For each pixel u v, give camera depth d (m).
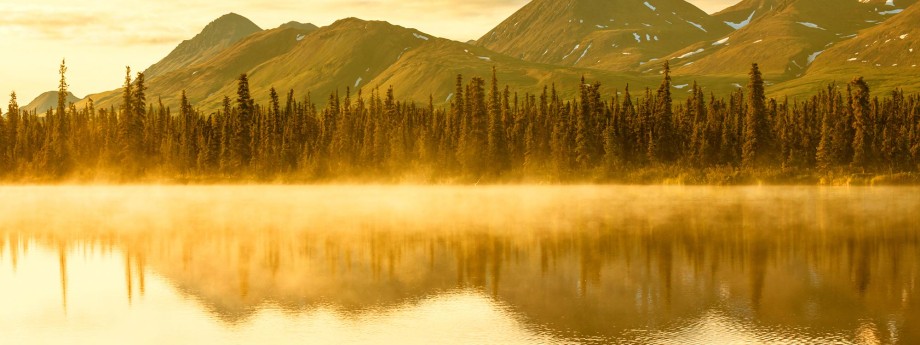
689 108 141.00
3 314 32.53
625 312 31.38
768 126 121.94
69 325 30.83
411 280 38.56
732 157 124.06
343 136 142.50
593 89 136.12
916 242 49.91
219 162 144.38
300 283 38.19
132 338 28.95
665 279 38.00
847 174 115.88
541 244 50.59
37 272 42.19
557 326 29.48
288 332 29.41
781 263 42.31
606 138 125.19
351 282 38.28
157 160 146.12
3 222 68.69
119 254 48.41
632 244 50.19
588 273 39.84
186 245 52.16
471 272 40.66
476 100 131.25
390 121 148.75
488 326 29.66
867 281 37.00
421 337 28.41
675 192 103.62
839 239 51.75
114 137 147.12
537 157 129.50
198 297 35.34
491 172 128.62
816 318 30.12
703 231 56.78
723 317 30.42
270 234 57.69
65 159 143.62
